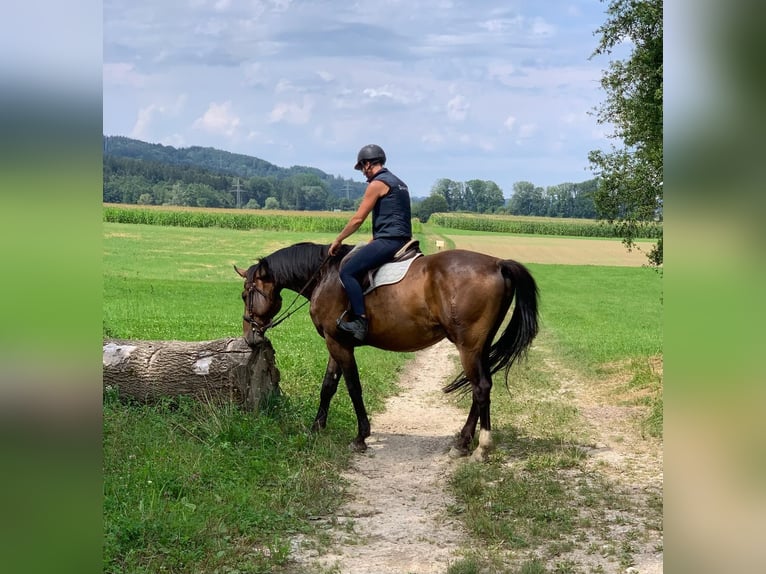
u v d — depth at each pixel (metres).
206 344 8.23
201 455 6.82
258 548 5.22
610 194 12.65
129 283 32.34
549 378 13.02
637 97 12.06
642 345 17.02
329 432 8.47
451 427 9.45
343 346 8.12
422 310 7.60
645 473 7.26
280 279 8.30
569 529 5.71
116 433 7.03
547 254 70.31
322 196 163.88
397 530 5.77
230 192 156.12
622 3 11.64
